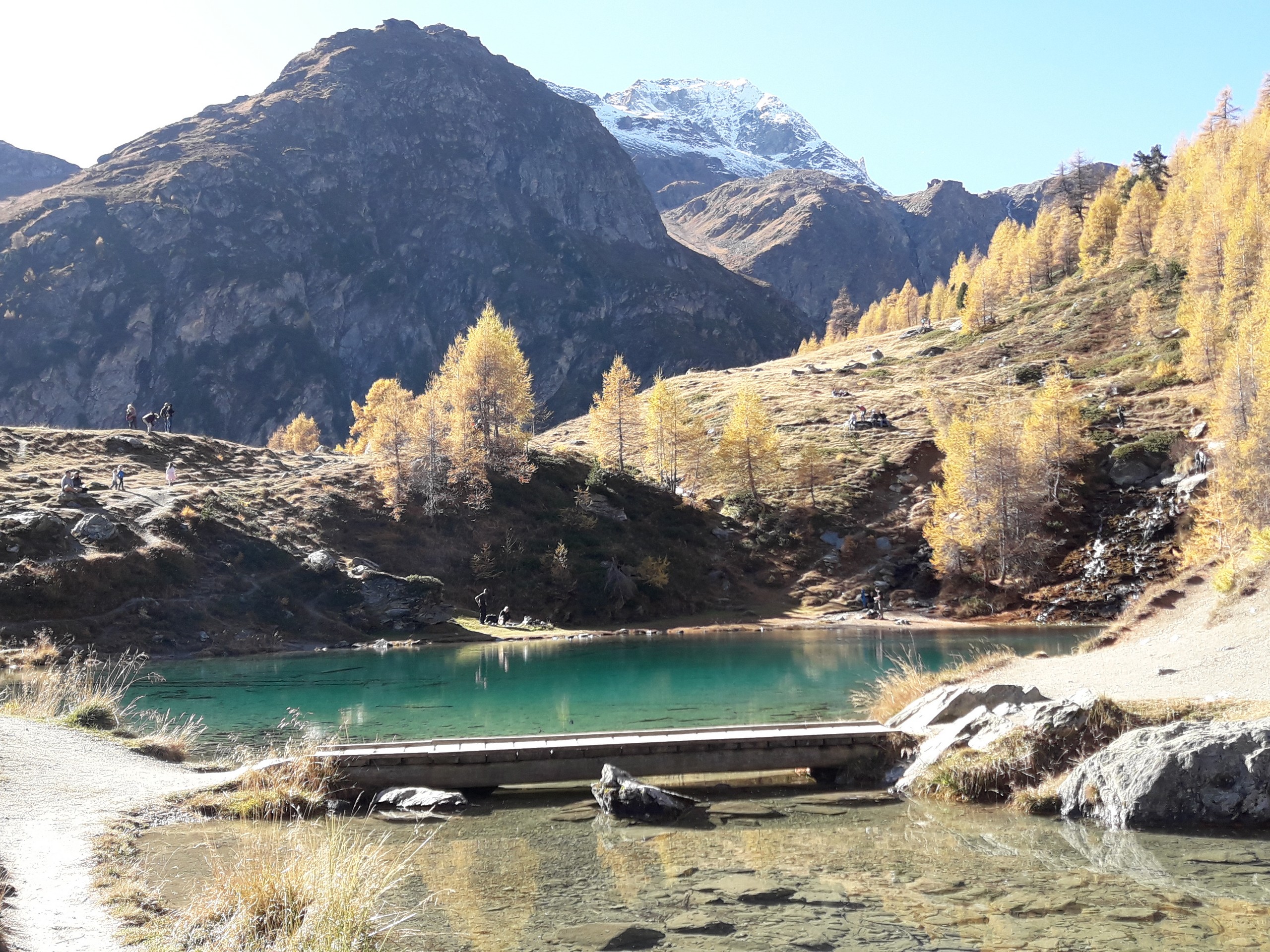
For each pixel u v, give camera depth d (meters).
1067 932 8.79
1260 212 86.25
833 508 82.50
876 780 16.94
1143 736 13.86
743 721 22.20
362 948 8.21
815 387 126.12
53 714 19.70
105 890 9.37
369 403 114.81
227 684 32.41
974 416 79.75
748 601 71.56
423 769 16.44
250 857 9.77
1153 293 114.50
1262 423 46.75
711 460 88.88
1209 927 8.86
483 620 59.50
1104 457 75.62
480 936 8.86
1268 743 12.98
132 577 48.41
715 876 11.02
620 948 8.52
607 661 40.50
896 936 8.76
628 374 90.50
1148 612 29.47
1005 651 31.11
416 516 68.94
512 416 82.62
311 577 56.19
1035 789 14.54
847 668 35.28
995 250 162.88
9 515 48.59
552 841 12.97
